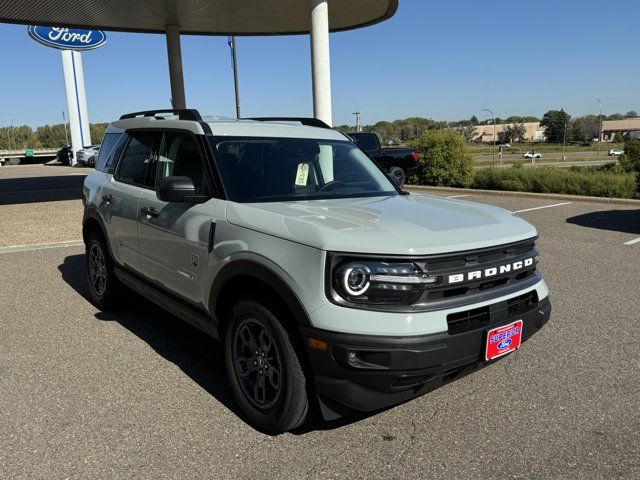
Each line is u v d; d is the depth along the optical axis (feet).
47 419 10.64
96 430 10.24
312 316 8.77
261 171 12.24
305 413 9.49
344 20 52.70
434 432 10.13
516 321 9.66
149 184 14.28
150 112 16.48
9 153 216.33
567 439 9.82
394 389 8.64
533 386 11.98
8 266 23.80
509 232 10.12
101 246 16.87
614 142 441.68
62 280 21.48
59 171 108.17
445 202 12.42
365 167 14.39
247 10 49.06
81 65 131.95
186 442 9.84
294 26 56.39
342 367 8.54
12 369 13.02
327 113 36.78
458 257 9.01
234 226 10.52
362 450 9.55
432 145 61.46
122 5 46.16
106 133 18.40
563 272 21.85
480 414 10.79
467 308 9.00
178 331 15.79
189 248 11.76
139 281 14.52
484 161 204.85
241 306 10.20
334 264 8.70
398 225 9.54
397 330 8.39
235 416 10.81
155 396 11.66
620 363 13.14
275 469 8.98
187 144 12.84
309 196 12.07
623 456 9.25
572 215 37.55
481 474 8.79
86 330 15.81
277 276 9.28
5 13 47.85
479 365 9.40
